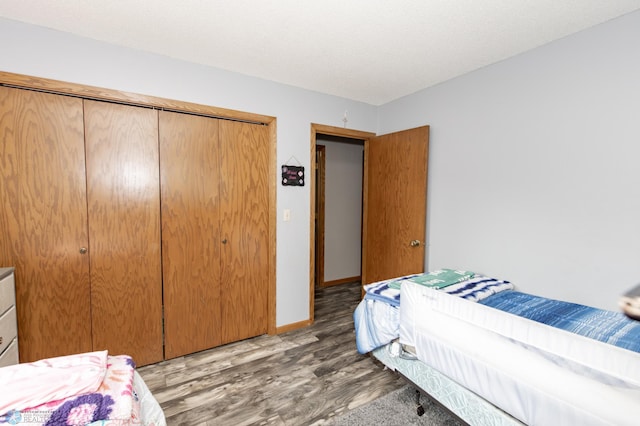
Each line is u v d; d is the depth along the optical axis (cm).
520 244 220
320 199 427
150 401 116
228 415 177
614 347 101
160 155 225
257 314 277
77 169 198
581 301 191
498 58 226
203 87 237
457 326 147
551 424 115
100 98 202
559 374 113
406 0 159
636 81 167
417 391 183
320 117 301
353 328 298
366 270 354
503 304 178
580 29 186
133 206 217
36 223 189
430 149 286
